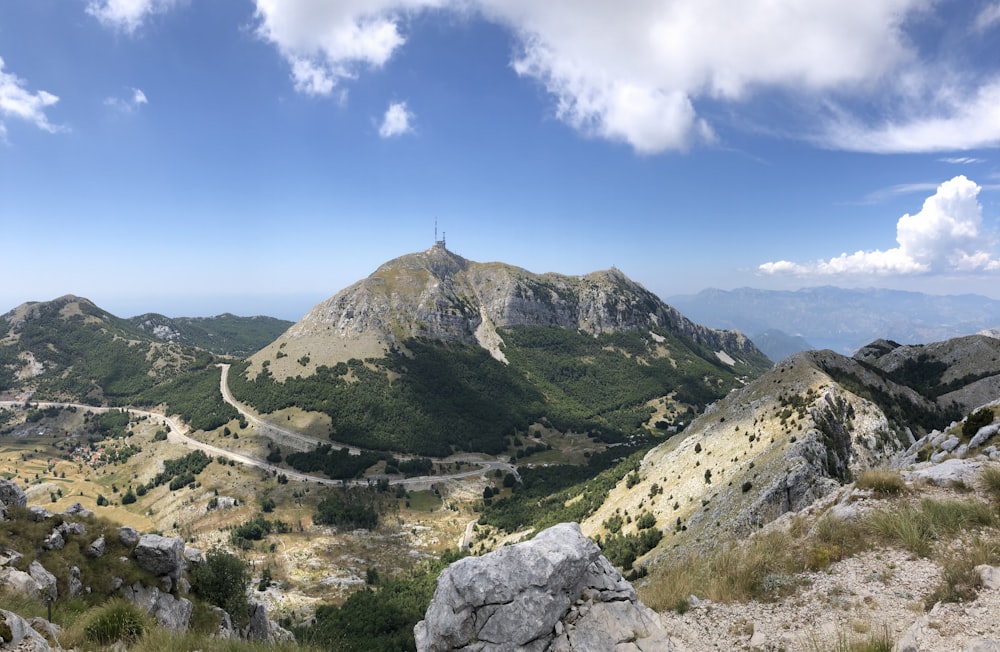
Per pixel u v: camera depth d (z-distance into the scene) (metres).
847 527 19.66
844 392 103.88
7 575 26.73
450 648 14.37
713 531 74.12
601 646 13.96
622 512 112.06
